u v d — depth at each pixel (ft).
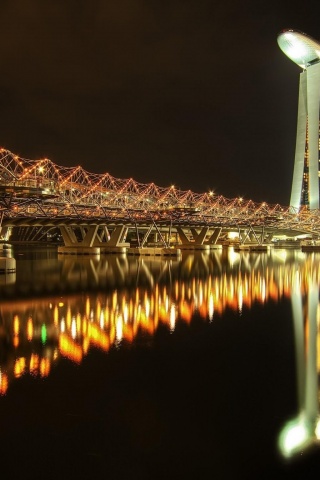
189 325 89.97
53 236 603.26
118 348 73.20
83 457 41.11
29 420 47.55
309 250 404.77
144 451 42.14
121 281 161.79
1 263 184.55
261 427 46.80
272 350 73.15
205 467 39.81
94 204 322.34
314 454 41.75
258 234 489.26
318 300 120.26
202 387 57.16
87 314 99.25
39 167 245.86
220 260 276.82
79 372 61.52
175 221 354.74
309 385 58.18
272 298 123.75
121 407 50.88
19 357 67.56
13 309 105.09
